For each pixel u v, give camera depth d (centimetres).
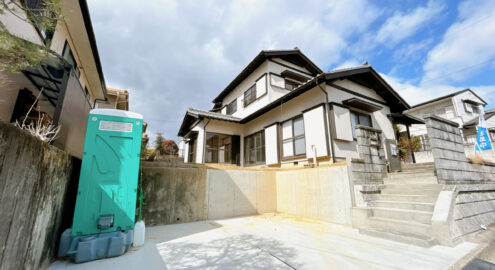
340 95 691
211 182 480
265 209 552
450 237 261
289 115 766
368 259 230
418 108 1564
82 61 568
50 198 195
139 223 286
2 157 111
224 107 1296
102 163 257
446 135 402
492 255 233
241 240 305
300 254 247
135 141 281
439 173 357
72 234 227
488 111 1505
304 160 674
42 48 178
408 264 214
